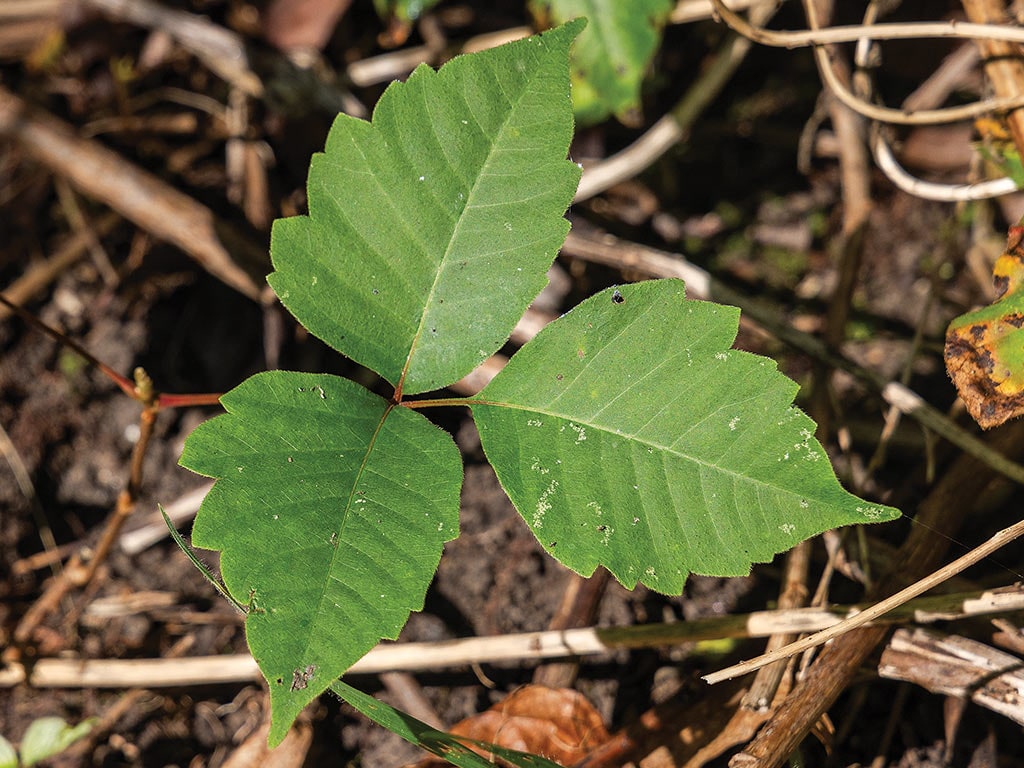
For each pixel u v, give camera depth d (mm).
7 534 698
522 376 546
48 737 641
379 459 539
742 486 536
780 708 586
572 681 643
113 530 647
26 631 667
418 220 551
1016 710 587
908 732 626
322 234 548
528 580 678
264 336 746
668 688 645
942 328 740
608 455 541
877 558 644
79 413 725
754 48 846
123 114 795
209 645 678
